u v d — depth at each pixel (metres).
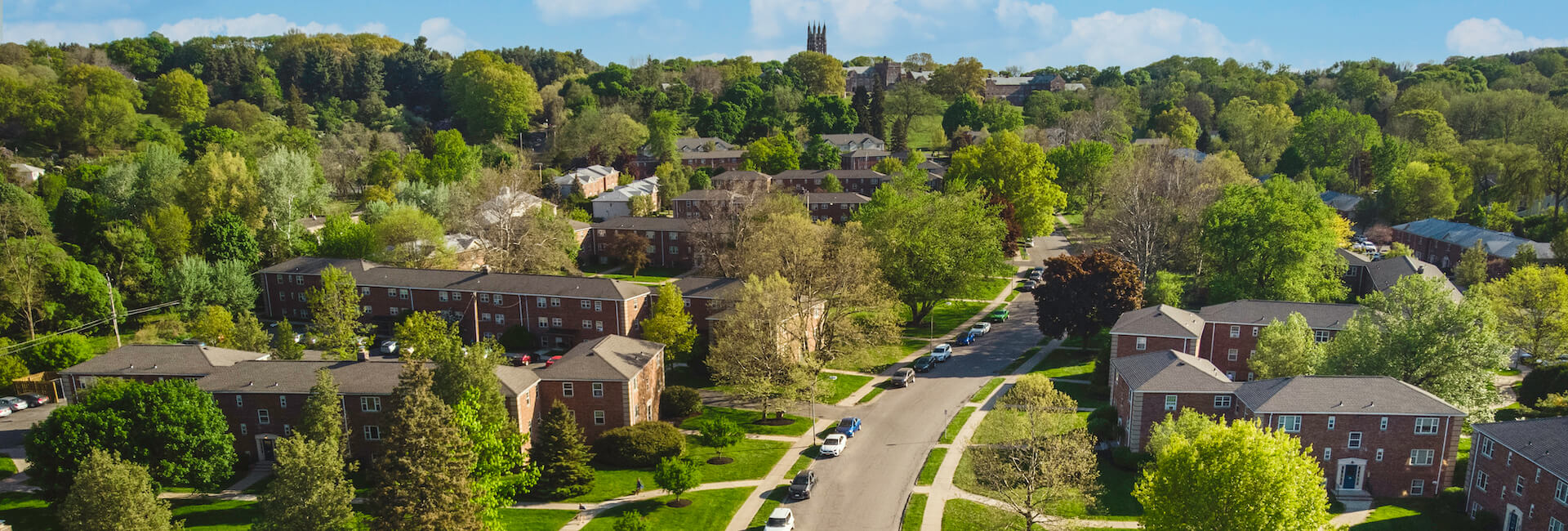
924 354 92.31
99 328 93.75
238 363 68.38
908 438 68.56
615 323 93.00
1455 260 121.25
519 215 122.12
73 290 91.56
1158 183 124.62
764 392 72.19
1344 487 60.69
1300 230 95.00
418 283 99.00
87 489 45.25
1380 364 66.00
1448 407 58.72
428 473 43.62
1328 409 59.31
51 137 157.12
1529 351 86.81
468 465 46.50
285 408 64.56
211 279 99.88
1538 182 132.50
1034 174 145.75
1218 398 63.91
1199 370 65.44
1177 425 56.56
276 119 189.38
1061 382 82.31
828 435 69.56
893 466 63.06
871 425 71.94
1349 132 176.62
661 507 56.62
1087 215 147.00
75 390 69.38
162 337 90.56
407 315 93.75
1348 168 179.12
